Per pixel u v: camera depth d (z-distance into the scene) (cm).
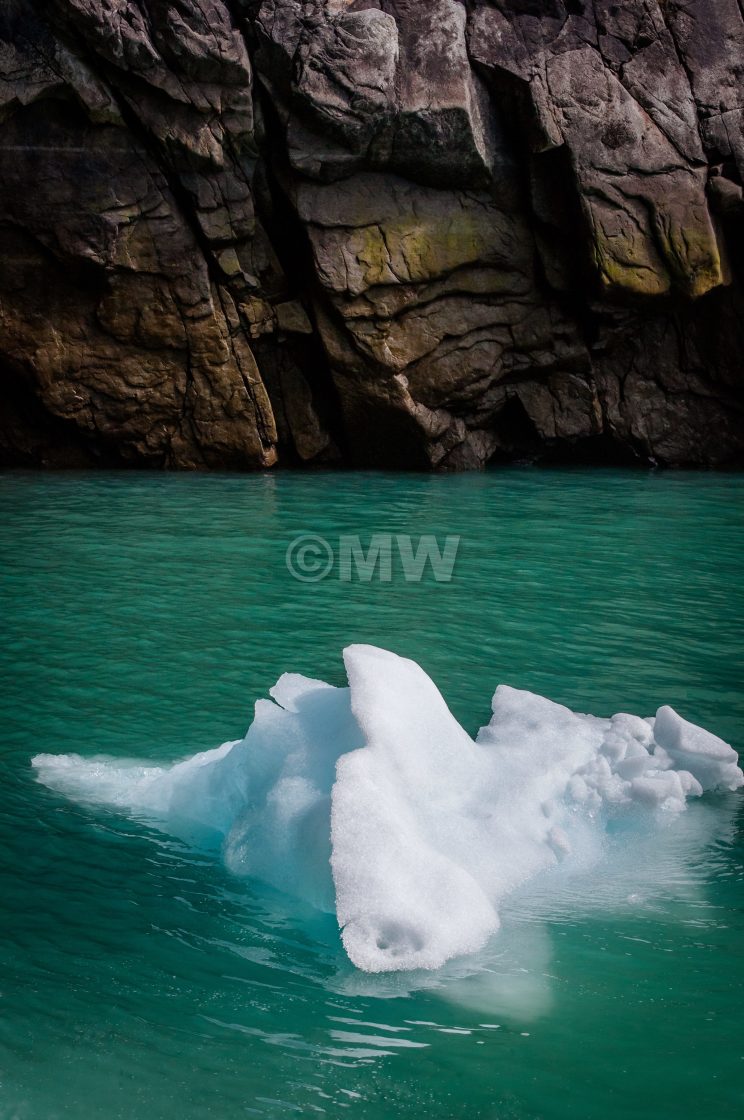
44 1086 209
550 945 266
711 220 1445
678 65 1431
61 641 578
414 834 281
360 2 1390
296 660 548
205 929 273
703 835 331
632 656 564
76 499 1163
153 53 1323
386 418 1507
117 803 357
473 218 1460
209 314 1450
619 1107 208
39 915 280
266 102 1398
